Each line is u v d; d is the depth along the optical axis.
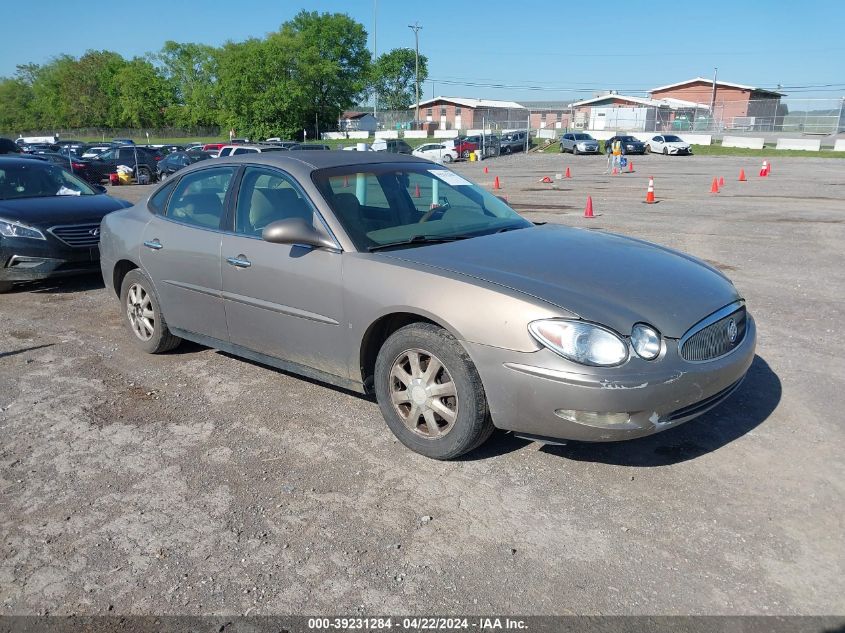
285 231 4.00
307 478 3.63
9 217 7.63
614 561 2.92
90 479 3.67
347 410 4.45
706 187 21.55
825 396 4.53
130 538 3.15
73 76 97.62
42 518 3.32
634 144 44.09
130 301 5.63
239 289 4.54
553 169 33.56
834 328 6.04
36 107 104.25
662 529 3.12
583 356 3.20
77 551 3.07
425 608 2.67
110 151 29.94
